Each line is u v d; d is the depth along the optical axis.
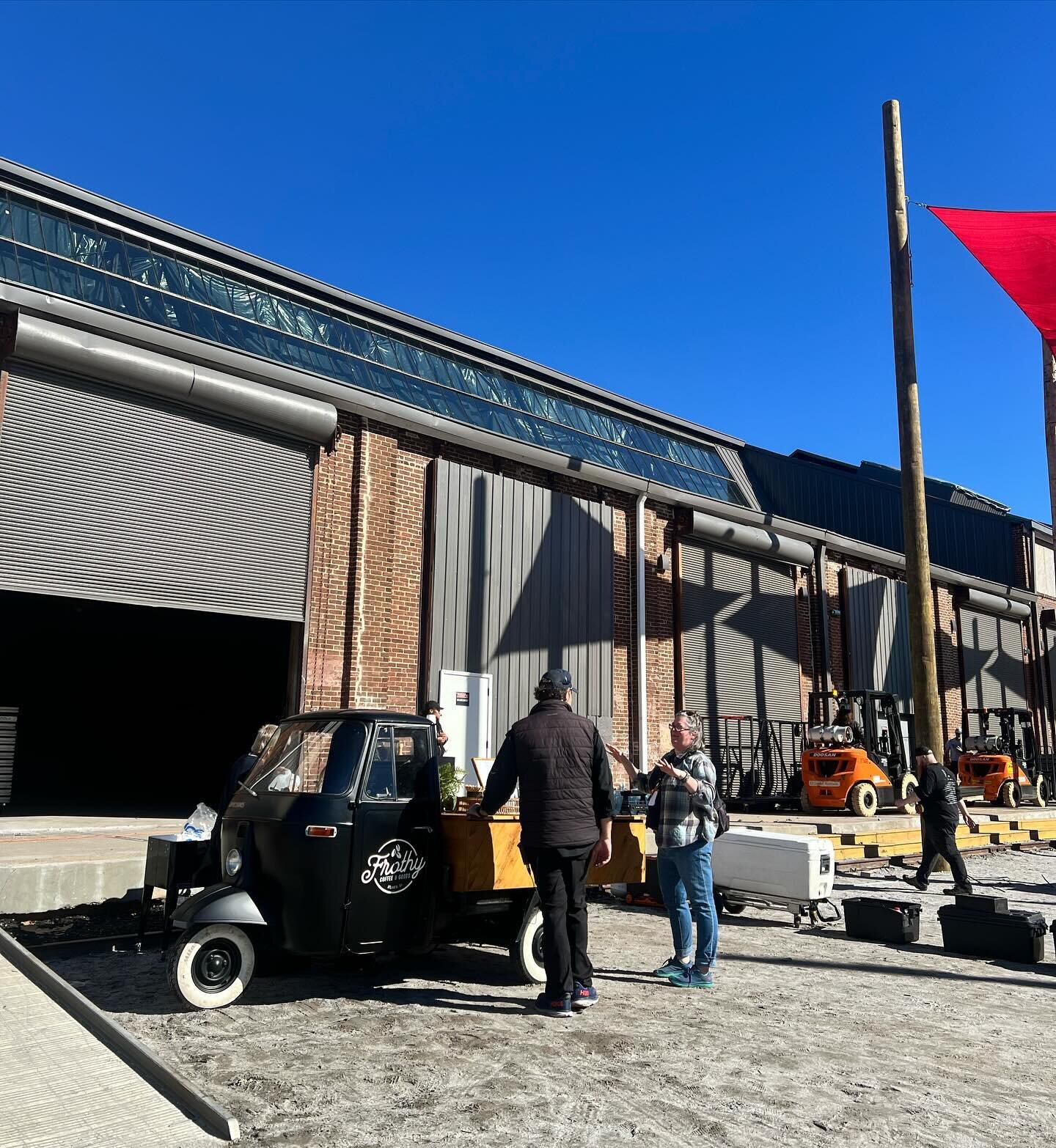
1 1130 2.93
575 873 5.24
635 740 16.66
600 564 16.72
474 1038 4.64
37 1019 4.00
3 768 11.70
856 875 12.10
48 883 7.11
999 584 27.92
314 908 5.14
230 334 13.12
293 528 12.41
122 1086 3.38
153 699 23.89
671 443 22.20
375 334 16.02
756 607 20.23
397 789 5.55
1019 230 11.52
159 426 11.29
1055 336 11.91
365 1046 4.48
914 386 12.92
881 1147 3.45
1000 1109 3.89
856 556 23.66
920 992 6.12
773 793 19.44
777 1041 4.78
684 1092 3.94
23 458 10.16
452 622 13.97
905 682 24.36
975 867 13.35
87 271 11.95
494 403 17.20
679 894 6.14
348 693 12.61
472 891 5.62
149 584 10.95
